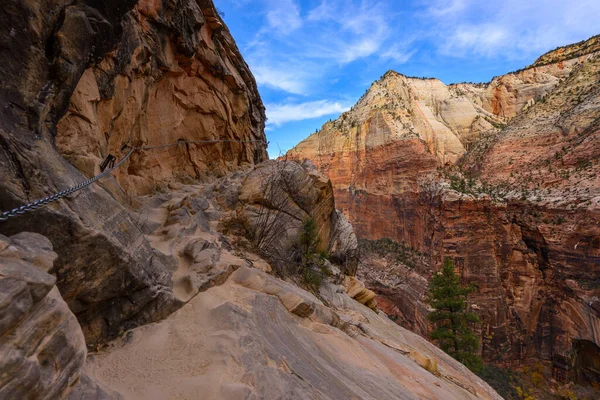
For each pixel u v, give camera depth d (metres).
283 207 13.58
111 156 7.73
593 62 93.25
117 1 6.18
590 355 45.88
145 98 11.83
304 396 3.86
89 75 7.65
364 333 9.00
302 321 6.82
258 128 32.72
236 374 3.94
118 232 4.75
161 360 4.11
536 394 43.59
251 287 7.03
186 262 6.89
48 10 4.61
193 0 15.34
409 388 6.13
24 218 3.37
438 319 34.56
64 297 3.73
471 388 9.65
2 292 2.05
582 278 47.97
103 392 3.02
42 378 2.24
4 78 3.89
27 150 3.81
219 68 18.73
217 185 15.27
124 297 4.55
